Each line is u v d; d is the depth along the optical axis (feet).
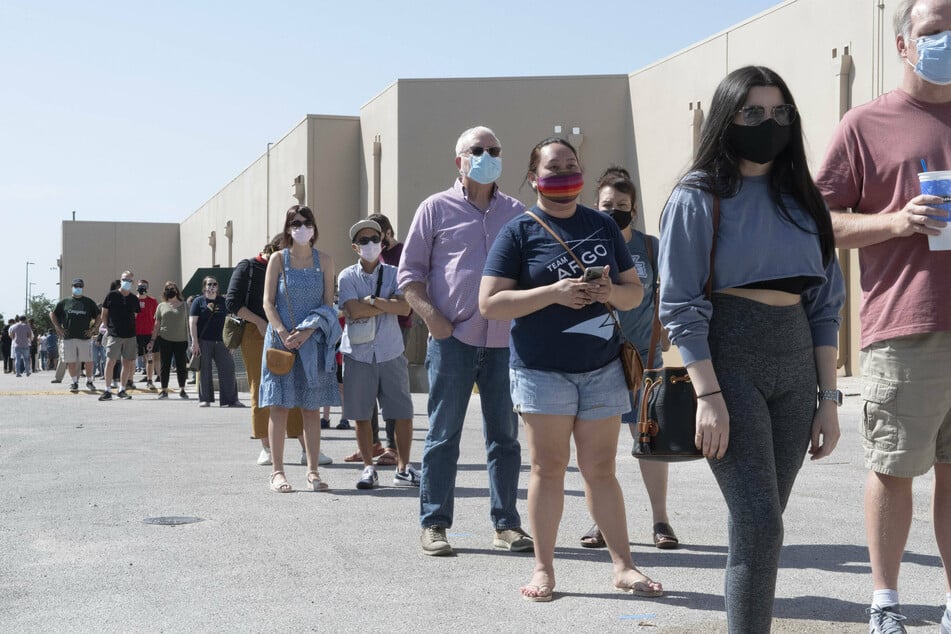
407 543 21.52
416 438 42.27
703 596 17.28
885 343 14.57
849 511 24.81
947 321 14.12
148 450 37.50
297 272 28.73
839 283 13.21
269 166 143.54
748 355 12.48
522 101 105.09
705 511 24.89
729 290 12.65
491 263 17.21
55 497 27.09
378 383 28.99
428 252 21.20
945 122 14.65
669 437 12.98
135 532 22.58
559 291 16.26
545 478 17.34
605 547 21.20
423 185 107.76
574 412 17.11
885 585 14.56
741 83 12.54
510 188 105.40
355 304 28.81
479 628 15.57
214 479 30.32
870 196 14.94
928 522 23.34
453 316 20.88
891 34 69.10
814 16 76.38
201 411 55.52
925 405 14.29
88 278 216.13
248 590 17.81
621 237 17.67
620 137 103.40
